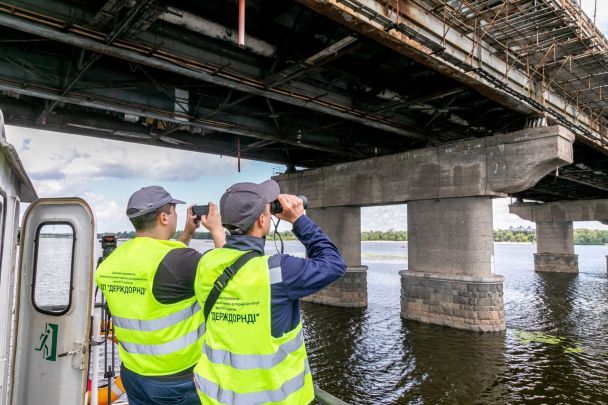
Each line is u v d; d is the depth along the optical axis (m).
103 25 10.17
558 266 58.00
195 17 11.57
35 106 16.72
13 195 3.97
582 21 16.88
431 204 22.73
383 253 123.88
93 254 4.10
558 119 19.75
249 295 1.90
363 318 25.03
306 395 1.95
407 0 12.27
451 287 21.45
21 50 12.58
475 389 14.59
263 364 1.84
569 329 23.02
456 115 20.98
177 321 2.47
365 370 16.64
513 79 17.31
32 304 4.13
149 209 2.67
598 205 53.19
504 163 19.75
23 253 4.20
